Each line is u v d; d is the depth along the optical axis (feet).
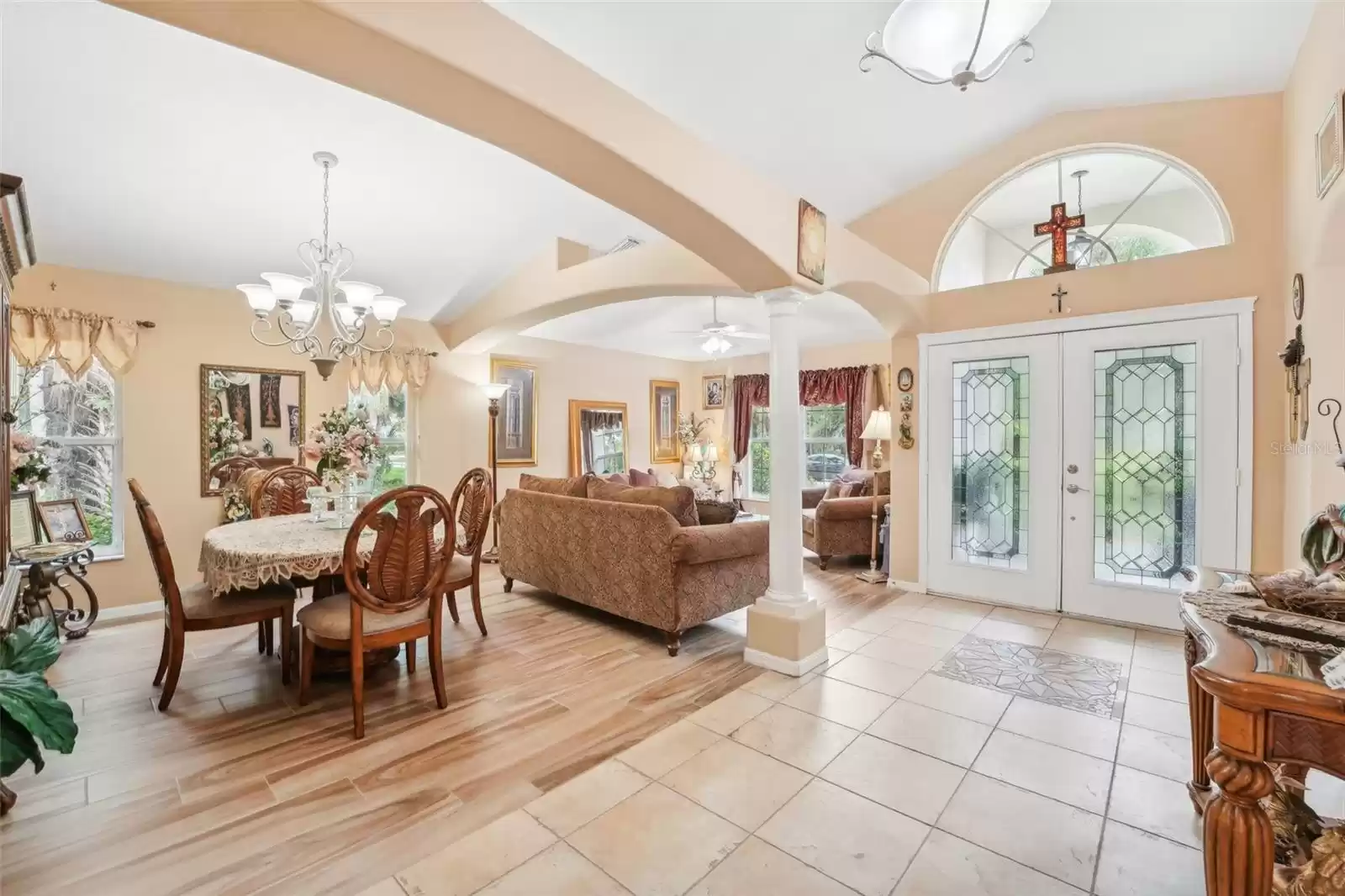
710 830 6.13
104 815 6.34
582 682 9.89
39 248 11.77
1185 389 11.66
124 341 13.12
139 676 9.94
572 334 22.54
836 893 5.27
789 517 10.52
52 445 12.73
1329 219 7.83
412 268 15.14
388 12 4.77
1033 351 13.37
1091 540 12.80
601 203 12.98
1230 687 3.65
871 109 11.00
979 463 14.32
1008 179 13.43
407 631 8.59
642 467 26.50
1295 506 9.98
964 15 6.19
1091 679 9.80
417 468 18.54
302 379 15.87
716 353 22.59
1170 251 12.50
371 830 6.16
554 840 6.00
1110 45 9.73
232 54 8.00
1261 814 3.67
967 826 6.16
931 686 9.62
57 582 11.25
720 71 9.30
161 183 10.57
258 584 8.19
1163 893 5.23
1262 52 9.62
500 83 5.56
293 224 12.42
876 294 12.87
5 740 4.91
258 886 5.38
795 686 9.69
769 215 9.15
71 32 7.47
